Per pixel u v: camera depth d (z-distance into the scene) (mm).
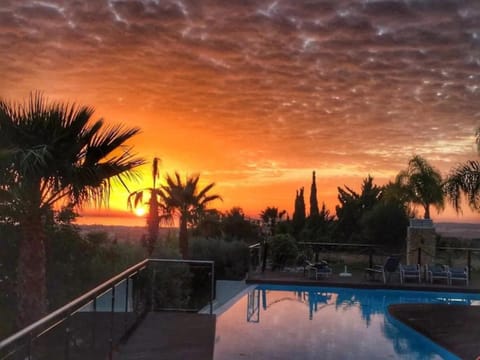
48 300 10492
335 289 13789
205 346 6527
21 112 7316
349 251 18266
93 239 11609
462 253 16422
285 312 10484
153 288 8945
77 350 4742
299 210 33500
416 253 15602
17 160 6992
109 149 7812
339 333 8562
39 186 7730
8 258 9586
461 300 12633
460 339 7617
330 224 26453
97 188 7879
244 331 8641
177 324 7793
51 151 7273
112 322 5891
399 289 13508
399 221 20938
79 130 7496
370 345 7781
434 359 7020
